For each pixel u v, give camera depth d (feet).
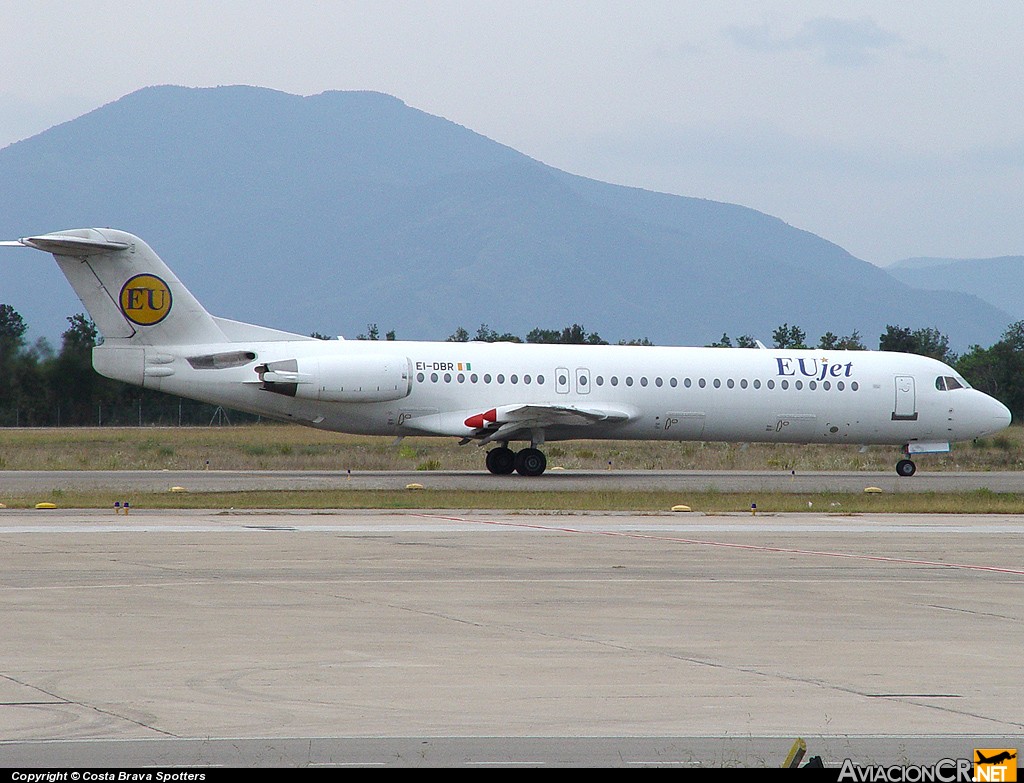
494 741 99.91
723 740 100.94
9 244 379.76
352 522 268.41
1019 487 409.90
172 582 179.42
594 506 314.14
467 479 401.49
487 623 150.61
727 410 438.81
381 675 122.01
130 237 392.47
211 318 404.16
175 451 544.21
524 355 426.51
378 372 406.21
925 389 453.99
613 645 138.10
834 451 601.62
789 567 206.28
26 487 352.69
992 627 151.94
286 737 100.37
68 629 143.43
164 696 112.68
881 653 135.33
